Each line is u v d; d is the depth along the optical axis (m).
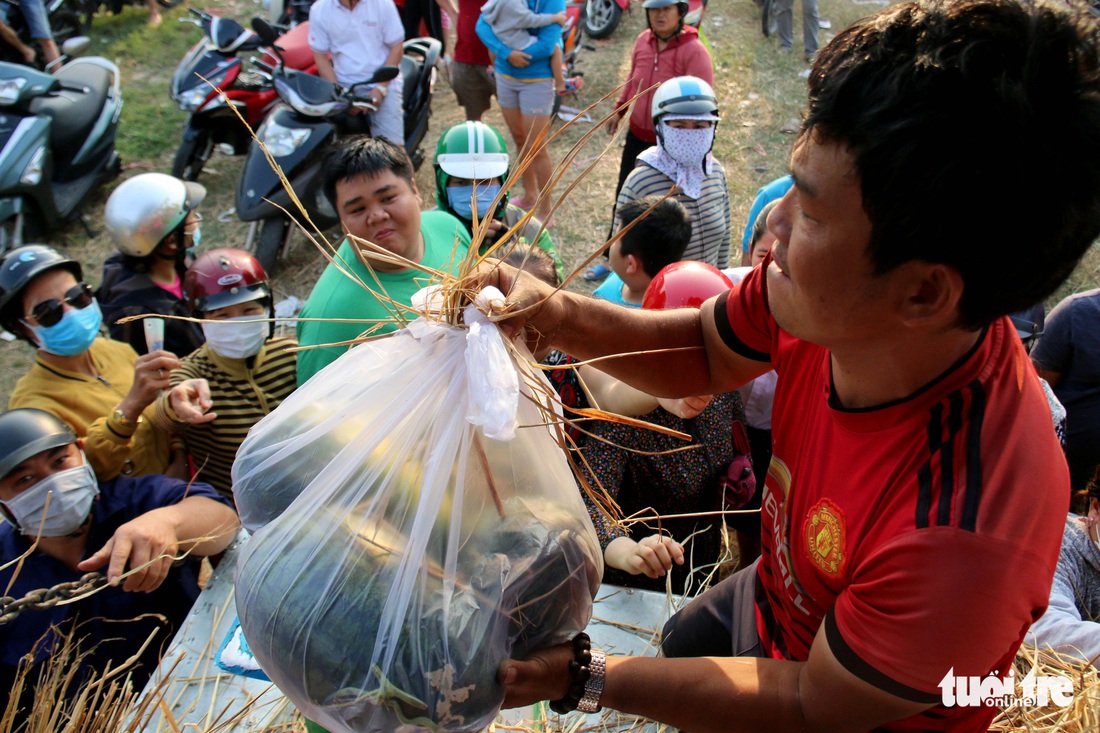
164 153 5.97
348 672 0.96
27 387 2.52
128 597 1.96
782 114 6.51
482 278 1.12
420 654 0.96
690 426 1.98
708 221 3.60
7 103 4.70
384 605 0.97
